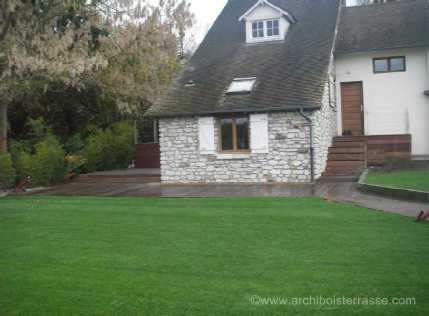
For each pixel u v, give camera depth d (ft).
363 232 29.27
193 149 59.36
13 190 58.23
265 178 56.29
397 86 67.51
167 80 81.10
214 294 19.84
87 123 83.10
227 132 58.54
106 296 20.01
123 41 68.28
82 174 68.08
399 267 22.49
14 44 56.29
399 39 66.08
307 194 45.42
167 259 25.05
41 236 31.22
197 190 51.98
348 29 72.08
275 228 31.19
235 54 67.36
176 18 71.82
